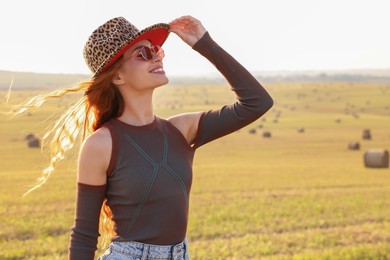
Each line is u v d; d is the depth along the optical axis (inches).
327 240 480.1
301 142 2381.9
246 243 455.5
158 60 119.9
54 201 725.9
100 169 115.6
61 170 1125.7
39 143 2015.3
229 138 2546.8
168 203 117.0
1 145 2070.6
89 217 117.0
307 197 789.2
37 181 133.6
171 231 117.5
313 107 5260.8
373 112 4817.9
